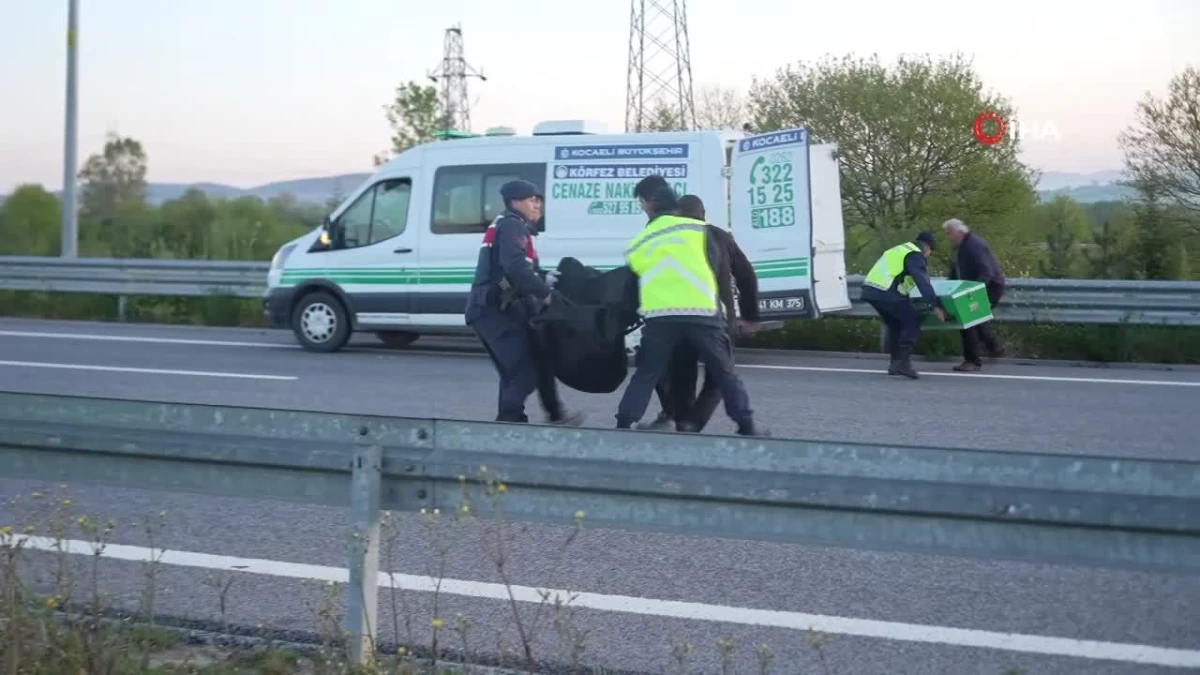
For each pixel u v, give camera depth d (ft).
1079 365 49.49
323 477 15.46
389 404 38.09
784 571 20.83
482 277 29.07
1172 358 50.29
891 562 21.34
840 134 95.25
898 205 95.96
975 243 48.80
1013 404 38.70
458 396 39.83
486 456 14.98
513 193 28.81
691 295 27.35
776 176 46.57
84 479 16.31
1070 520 13.03
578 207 48.29
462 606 18.81
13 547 16.67
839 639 17.62
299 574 20.47
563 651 16.43
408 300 50.83
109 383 42.06
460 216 50.08
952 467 13.44
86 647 15.10
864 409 37.60
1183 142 86.38
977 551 13.44
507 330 28.99
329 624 16.96
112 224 104.88
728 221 47.29
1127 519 12.87
